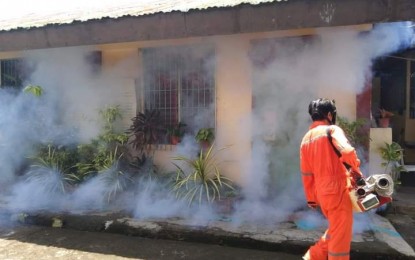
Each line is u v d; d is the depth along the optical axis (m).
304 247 4.16
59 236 4.89
